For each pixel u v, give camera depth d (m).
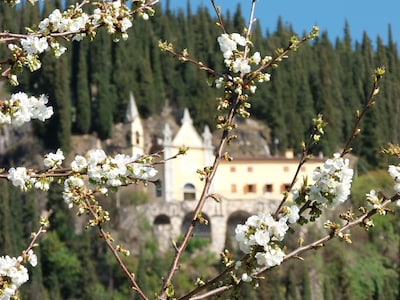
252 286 12.12
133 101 194.25
